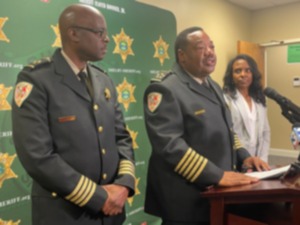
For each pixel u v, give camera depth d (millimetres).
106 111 1190
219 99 1347
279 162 4891
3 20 1670
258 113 2494
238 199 956
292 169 1035
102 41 1147
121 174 1196
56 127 1070
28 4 1778
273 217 993
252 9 5004
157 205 1331
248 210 1052
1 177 1684
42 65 1121
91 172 1120
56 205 1067
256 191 909
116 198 1095
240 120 2402
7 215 1713
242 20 4828
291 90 5168
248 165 1374
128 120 2459
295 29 4742
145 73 2607
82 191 1037
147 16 2613
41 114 1049
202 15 3836
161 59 2773
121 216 1234
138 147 2553
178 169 1156
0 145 1676
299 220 884
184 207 1238
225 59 4402
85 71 1204
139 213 2561
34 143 1014
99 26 1128
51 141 1062
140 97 2562
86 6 1141
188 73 1325
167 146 1158
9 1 1692
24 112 1038
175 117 1206
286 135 5305
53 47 1912
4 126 1689
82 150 1093
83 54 1136
